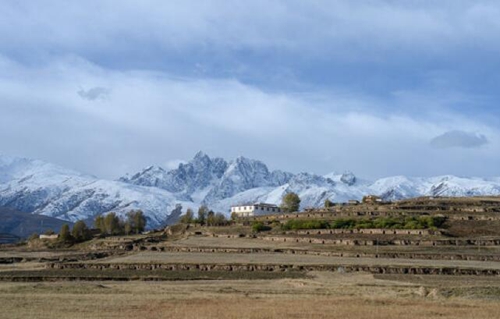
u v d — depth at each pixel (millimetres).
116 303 77938
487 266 145500
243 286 108625
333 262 155375
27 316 65875
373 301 80812
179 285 110938
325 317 65375
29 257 199625
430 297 88250
